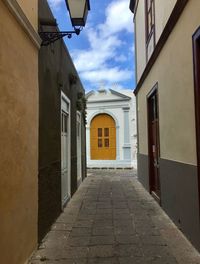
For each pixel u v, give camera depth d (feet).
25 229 13.41
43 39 17.28
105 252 15.17
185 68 17.06
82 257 14.55
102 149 68.23
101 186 39.22
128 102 66.80
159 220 21.24
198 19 14.70
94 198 30.48
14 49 12.09
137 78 41.73
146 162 34.96
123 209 25.05
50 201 19.53
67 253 15.07
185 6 16.79
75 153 34.76
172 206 20.77
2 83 10.75
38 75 16.28
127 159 66.23
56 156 21.75
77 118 37.93
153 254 14.84
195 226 15.56
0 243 10.48
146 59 32.91
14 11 11.87
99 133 68.64
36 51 15.52
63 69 25.68
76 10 17.71
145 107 34.53
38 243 16.14
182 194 18.06
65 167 27.63
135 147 66.08
